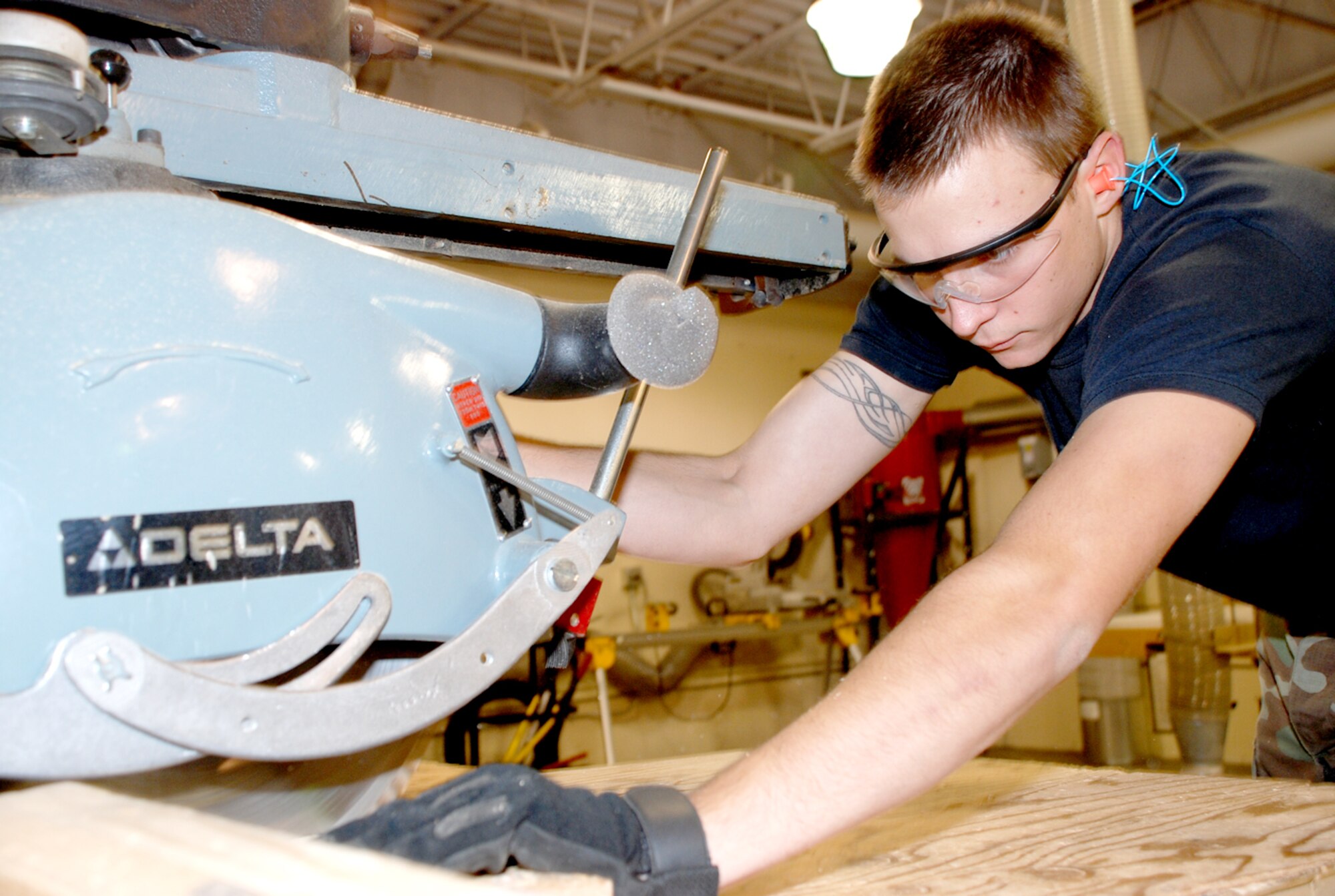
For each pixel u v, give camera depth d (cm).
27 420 45
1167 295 75
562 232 83
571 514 61
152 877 33
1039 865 67
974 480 598
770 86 495
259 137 66
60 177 53
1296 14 432
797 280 108
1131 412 68
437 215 75
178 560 47
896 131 83
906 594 551
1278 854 68
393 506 54
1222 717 327
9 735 42
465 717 316
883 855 72
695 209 74
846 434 115
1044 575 59
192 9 64
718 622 465
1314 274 78
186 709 44
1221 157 96
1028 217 81
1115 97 173
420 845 45
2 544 43
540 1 404
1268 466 98
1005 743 539
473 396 60
